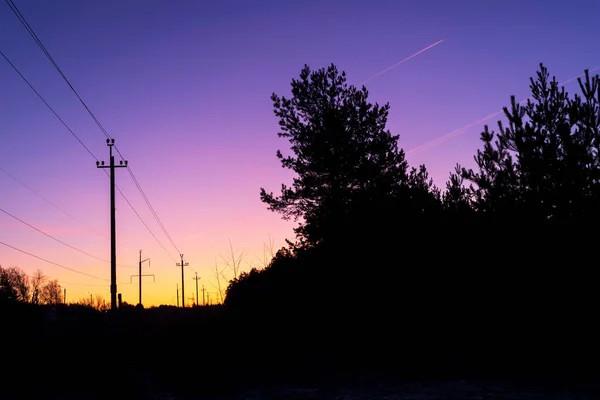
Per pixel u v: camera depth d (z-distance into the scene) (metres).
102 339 25.97
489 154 20.14
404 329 22.88
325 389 18.03
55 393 16.86
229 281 31.42
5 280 60.75
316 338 24.56
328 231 25.34
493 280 19.73
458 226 21.28
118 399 16.75
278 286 26.17
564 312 18.44
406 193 24.30
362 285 23.36
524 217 19.06
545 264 18.62
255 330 25.44
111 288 37.22
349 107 31.72
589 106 18.23
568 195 18.30
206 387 17.98
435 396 15.52
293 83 32.84
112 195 38.75
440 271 21.36
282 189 31.77
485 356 20.06
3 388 17.20
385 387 17.84
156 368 21.12
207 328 26.52
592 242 17.97
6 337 23.36
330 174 31.02
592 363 17.73
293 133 32.47
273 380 20.17
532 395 14.90
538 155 18.88
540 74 19.42
